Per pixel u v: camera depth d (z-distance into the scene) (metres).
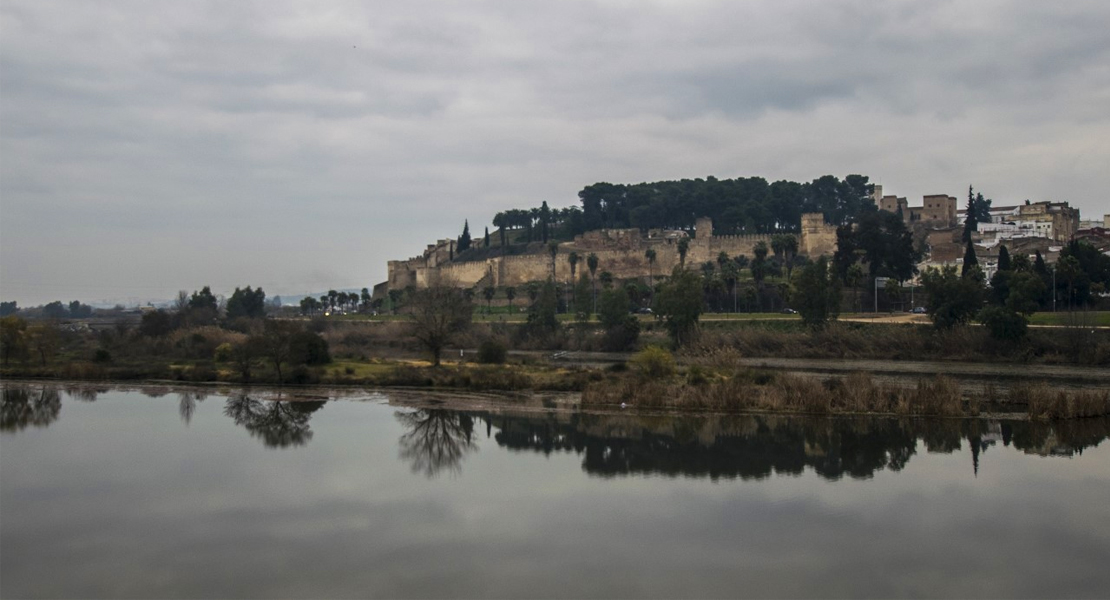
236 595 35.25
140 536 42.44
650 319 168.62
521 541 41.44
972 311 126.12
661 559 39.03
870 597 35.00
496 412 78.38
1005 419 70.88
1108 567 38.12
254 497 49.25
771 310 177.12
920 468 55.28
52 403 86.81
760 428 69.00
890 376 103.81
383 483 52.34
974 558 39.16
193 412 79.94
